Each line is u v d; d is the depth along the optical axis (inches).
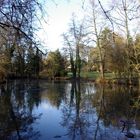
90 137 623.8
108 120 792.3
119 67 2102.6
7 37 295.6
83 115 879.7
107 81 2202.3
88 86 2089.1
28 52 307.7
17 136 635.5
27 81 2721.5
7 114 905.5
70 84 2340.1
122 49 2010.3
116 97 1320.1
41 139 612.7
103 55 2192.4
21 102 1191.6
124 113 895.7
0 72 1299.2
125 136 628.1
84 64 3021.7
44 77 3186.5
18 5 260.1
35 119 822.5
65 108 1021.2
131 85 1863.9
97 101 1203.9
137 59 1680.6
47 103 1162.6
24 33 272.4
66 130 686.5
